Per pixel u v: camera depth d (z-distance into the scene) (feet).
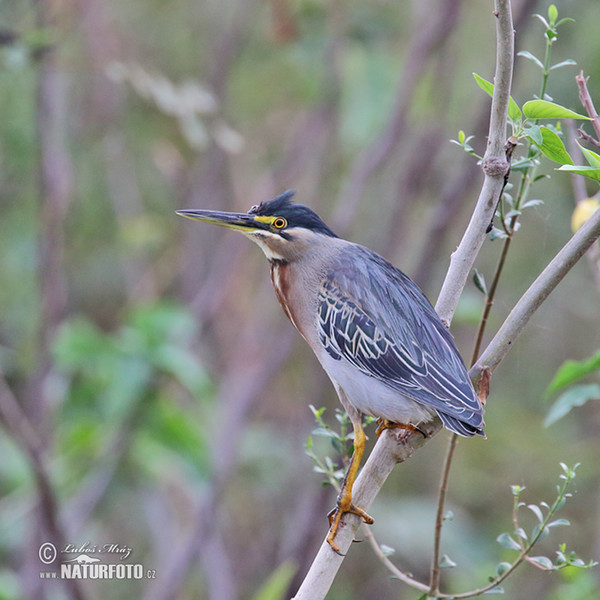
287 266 24.76
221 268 43.98
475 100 43.75
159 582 39.58
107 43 42.98
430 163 40.60
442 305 19.39
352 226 44.68
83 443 33.22
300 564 37.27
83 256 49.21
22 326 45.52
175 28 50.06
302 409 44.80
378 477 19.85
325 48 41.88
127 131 47.98
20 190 45.44
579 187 24.61
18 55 32.68
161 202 50.52
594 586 28.71
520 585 43.60
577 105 41.45
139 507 44.24
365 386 22.44
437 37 39.17
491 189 18.71
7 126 41.14
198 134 35.22
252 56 49.88
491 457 50.16
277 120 49.78
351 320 23.17
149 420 32.78
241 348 45.70
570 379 23.21
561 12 42.19
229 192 46.98
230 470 38.58
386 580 45.09
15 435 27.91
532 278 47.91
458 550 44.65
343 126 42.55
